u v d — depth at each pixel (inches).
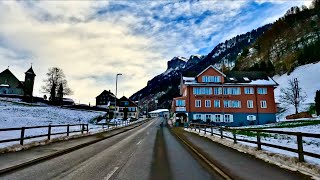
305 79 3592.5
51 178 303.6
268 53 5905.5
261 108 2154.3
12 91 3533.5
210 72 2203.5
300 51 4645.7
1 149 496.4
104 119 2785.4
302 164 343.0
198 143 736.3
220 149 585.0
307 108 2524.6
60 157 469.7
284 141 745.0
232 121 2135.8
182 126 2172.7
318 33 5004.9
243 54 6825.8
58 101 3602.4
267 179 291.9
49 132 733.3
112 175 322.3
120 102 4517.7
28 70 3809.1
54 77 3543.3
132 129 1644.9
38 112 2447.1
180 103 2204.7
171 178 306.0
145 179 301.6
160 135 1108.5
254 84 2170.3
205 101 2161.7
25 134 967.0
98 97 4918.8
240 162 406.3
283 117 2475.4
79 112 3181.6
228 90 2177.7
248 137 911.0
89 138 896.3
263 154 455.8
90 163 409.4
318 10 6097.4
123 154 518.0
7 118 1739.7
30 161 404.8
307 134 340.2
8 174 322.3
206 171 346.6
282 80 4097.0
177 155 504.7
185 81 2233.0
